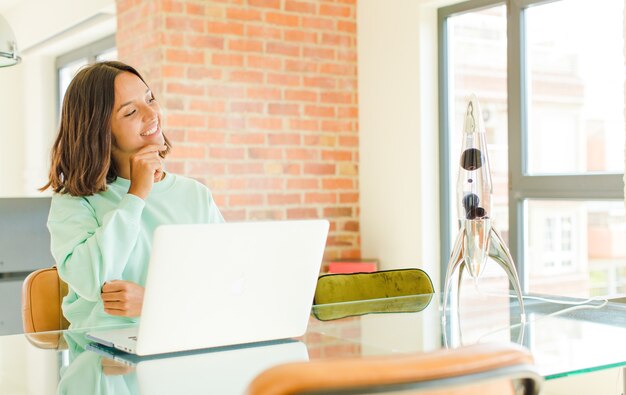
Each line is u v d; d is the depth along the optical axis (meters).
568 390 3.31
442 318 1.91
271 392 0.73
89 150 1.95
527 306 2.12
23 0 6.64
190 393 1.19
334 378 0.74
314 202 4.33
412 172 4.18
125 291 1.76
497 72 3.90
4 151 7.14
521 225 3.78
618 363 1.37
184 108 3.90
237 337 1.54
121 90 1.99
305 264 1.58
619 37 3.31
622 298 2.30
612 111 3.35
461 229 1.85
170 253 1.38
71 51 6.64
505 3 3.83
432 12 4.16
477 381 0.81
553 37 3.62
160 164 1.94
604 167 3.39
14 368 1.39
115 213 1.82
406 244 4.23
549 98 3.66
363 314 2.00
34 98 6.98
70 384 1.26
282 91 4.21
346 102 4.45
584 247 3.47
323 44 4.36
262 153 4.14
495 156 3.92
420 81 4.12
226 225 1.43
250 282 1.51
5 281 3.38
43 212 3.57
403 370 0.77
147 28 3.94
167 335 1.45
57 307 2.06
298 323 1.62
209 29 3.97
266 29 4.15
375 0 4.36
